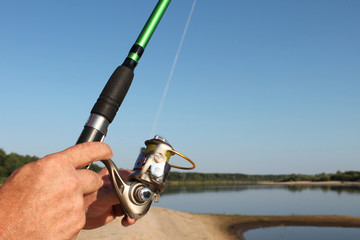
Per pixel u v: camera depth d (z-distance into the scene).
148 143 1.02
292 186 56.91
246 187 52.97
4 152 39.16
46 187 0.53
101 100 0.87
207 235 9.83
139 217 0.94
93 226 1.07
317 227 12.76
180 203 23.50
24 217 0.50
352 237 10.97
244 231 11.52
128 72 0.94
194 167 1.14
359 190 41.09
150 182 0.94
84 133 0.83
